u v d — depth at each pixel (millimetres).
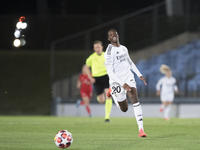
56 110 71375
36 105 75250
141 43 88562
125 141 23438
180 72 81625
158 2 102000
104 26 86312
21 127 35438
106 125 38406
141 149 19703
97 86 46594
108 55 26234
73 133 29406
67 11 105375
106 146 20969
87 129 33312
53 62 79875
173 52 85875
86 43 87750
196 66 83375
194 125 39188
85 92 59562
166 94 55031
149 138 25359
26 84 81125
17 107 74562
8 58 89188
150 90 77688
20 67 86312
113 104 69250
